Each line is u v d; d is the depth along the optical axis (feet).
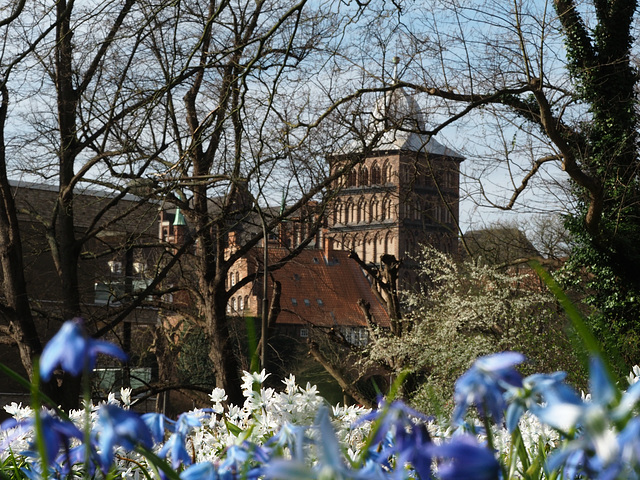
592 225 57.11
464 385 2.87
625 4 61.57
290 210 62.28
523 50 52.65
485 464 2.15
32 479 4.69
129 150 56.54
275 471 2.42
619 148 60.29
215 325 68.59
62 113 59.98
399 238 249.96
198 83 63.82
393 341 47.32
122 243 64.44
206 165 62.34
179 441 3.96
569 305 2.70
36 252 65.82
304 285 242.37
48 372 2.64
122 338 68.85
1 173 59.88
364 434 7.45
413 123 58.75
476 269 49.32
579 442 2.42
